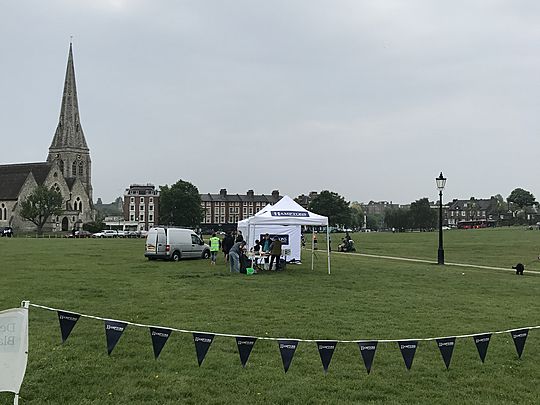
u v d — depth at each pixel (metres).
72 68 174.25
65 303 17.17
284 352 8.70
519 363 10.67
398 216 183.50
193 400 8.52
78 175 174.75
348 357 10.94
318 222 29.27
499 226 189.88
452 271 30.47
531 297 19.56
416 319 14.71
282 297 19.00
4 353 7.46
